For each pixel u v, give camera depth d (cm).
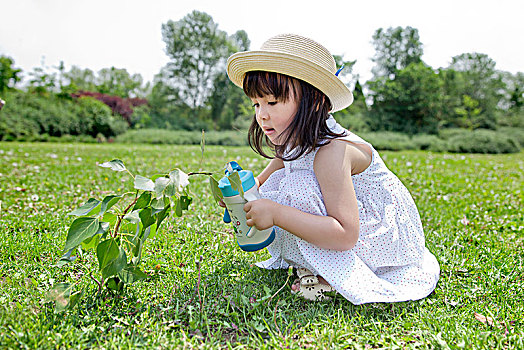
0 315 136
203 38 3853
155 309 148
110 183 433
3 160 700
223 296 156
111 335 130
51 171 550
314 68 152
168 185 138
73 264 189
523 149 2327
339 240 151
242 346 126
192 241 227
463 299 165
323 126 164
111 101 3150
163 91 3819
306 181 162
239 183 147
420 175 566
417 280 166
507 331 140
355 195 157
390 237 165
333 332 132
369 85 3148
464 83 3562
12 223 254
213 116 3766
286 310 149
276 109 159
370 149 173
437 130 2961
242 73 170
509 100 3775
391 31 3762
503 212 329
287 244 168
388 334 137
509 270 194
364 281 153
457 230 268
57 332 130
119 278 152
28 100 2339
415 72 3100
